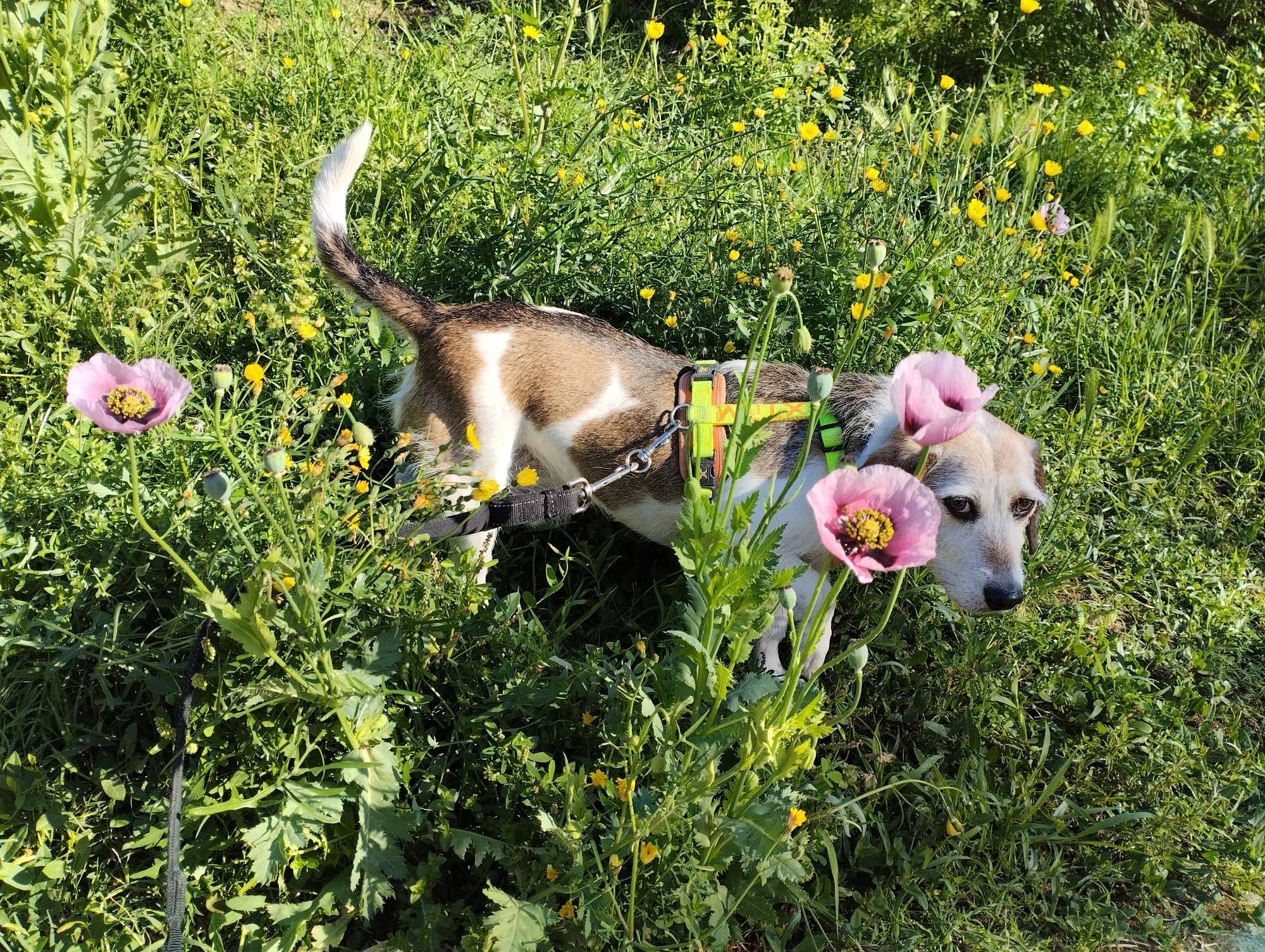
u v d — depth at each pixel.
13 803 0.66
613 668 0.77
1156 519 1.13
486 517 0.79
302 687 0.63
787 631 0.91
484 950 0.60
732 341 1.11
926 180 1.36
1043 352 1.22
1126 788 0.87
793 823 0.59
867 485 0.46
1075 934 0.77
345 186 0.93
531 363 0.89
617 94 1.49
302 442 0.85
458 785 0.73
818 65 1.63
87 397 0.49
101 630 0.70
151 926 0.65
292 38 1.46
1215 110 1.92
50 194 1.00
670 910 0.65
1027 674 0.96
